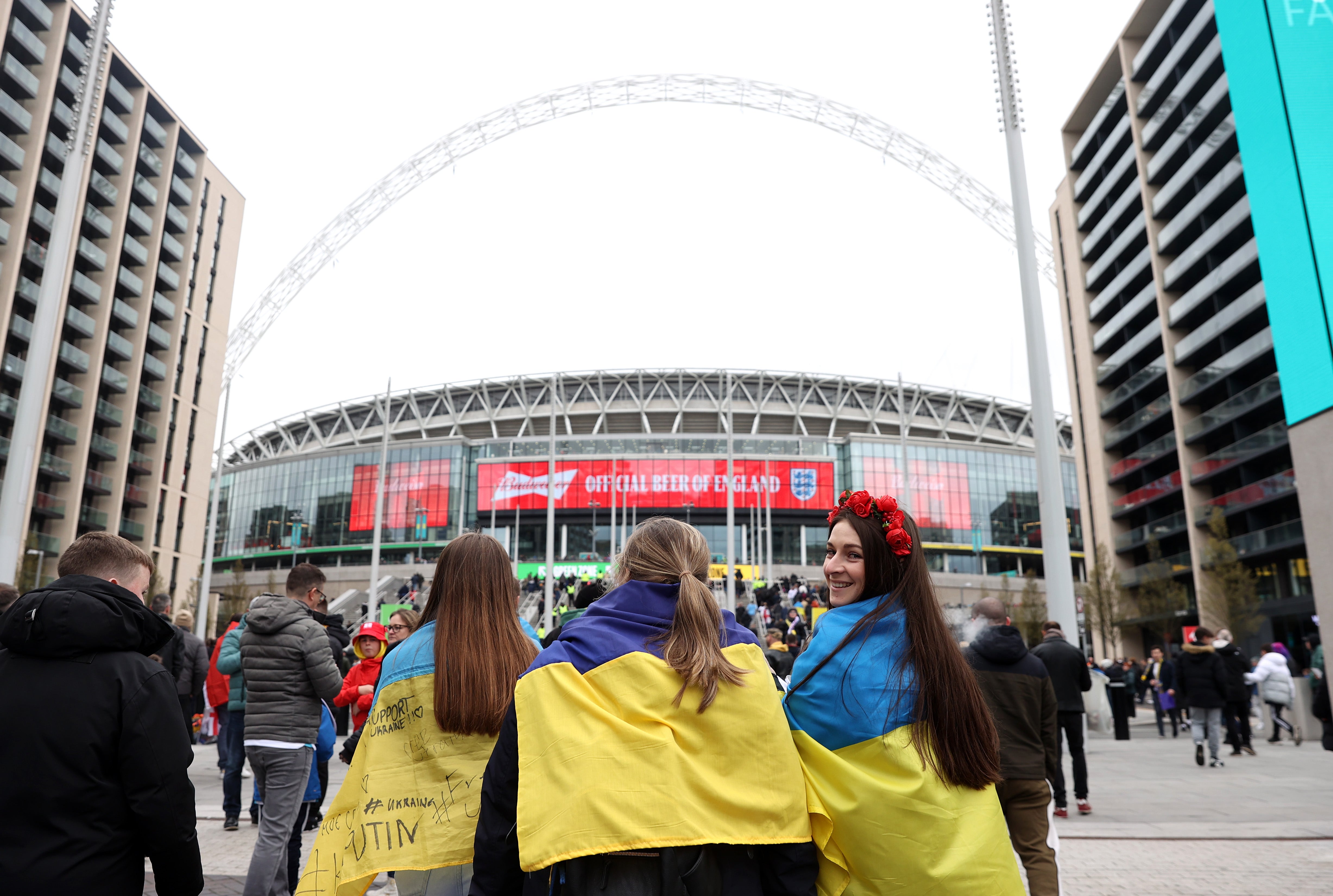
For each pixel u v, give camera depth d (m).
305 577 5.76
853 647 2.59
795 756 2.38
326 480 93.75
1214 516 41.84
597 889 2.13
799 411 102.81
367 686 7.79
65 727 2.54
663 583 2.54
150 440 67.75
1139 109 54.84
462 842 2.87
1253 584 38.84
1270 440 43.72
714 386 104.06
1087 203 62.81
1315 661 27.73
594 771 2.21
